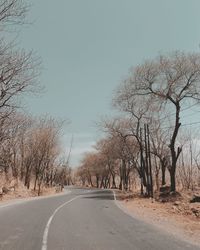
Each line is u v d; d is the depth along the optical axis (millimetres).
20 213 23266
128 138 64625
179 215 26422
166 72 46094
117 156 71125
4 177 52500
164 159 61750
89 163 133250
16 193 48062
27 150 65125
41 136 66812
